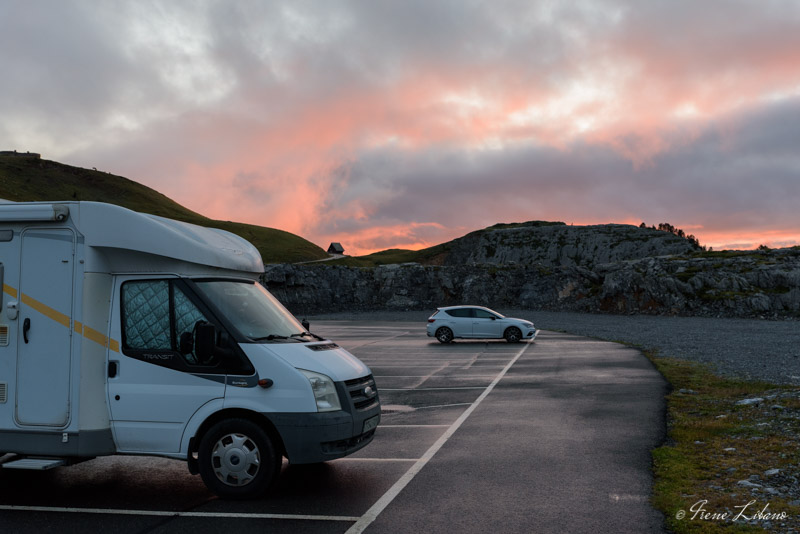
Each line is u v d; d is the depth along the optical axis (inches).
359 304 2573.8
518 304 2397.9
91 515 217.0
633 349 873.5
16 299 243.1
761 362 682.8
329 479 260.7
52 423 237.9
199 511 219.9
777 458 281.3
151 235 240.2
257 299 271.1
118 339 241.9
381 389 545.0
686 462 278.2
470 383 568.1
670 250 7431.1
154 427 236.2
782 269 1854.1
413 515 211.6
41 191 6948.8
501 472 268.1
